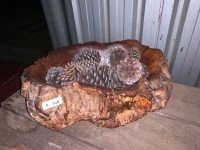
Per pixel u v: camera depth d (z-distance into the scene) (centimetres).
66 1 67
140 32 66
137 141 45
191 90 58
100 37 72
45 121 43
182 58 66
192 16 56
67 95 41
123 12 63
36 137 47
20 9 231
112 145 45
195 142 44
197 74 68
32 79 43
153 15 60
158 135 46
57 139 47
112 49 55
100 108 41
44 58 51
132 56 53
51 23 75
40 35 172
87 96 41
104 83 50
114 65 54
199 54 63
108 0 62
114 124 45
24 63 137
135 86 42
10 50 155
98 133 47
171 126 48
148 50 52
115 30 68
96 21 68
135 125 49
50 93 40
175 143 44
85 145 45
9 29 188
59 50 53
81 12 69
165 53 67
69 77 51
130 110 44
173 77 73
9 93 68
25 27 189
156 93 44
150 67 49
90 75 53
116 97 41
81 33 74
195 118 50
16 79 73
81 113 42
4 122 51
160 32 63
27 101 42
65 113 41
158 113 51
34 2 238
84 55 54
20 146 45
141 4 59
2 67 83
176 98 55
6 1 247
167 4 56
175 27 60
